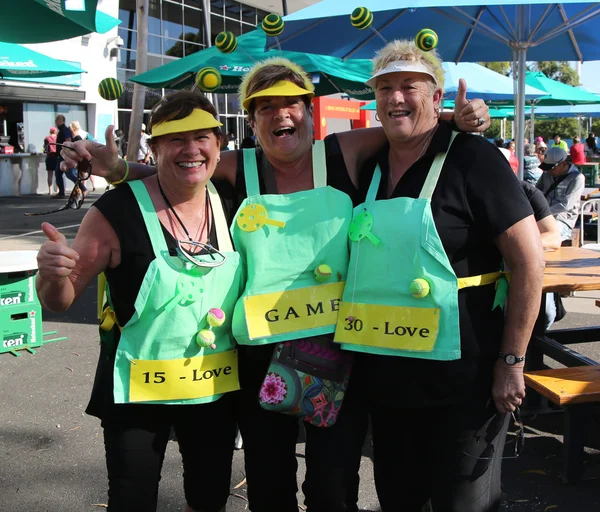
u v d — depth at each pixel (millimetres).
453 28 5750
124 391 1939
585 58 5977
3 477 3137
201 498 2162
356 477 2033
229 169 2170
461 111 1897
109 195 1979
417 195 1928
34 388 4270
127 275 1953
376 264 1960
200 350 1986
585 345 5039
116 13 17859
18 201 14500
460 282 1896
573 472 3039
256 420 2094
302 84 2035
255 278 2012
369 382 2010
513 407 1890
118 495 1940
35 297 5078
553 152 6637
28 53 8617
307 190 2076
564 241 6992
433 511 2025
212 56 5973
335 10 4012
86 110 18375
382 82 1955
